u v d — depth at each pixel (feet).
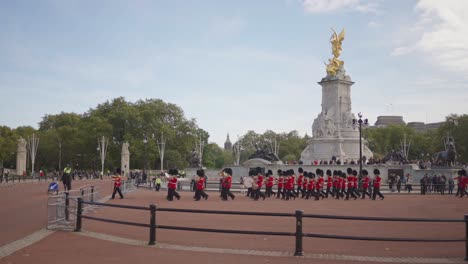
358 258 53.31
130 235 69.82
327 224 83.92
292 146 586.45
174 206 118.73
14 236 68.08
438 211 110.22
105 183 266.77
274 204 128.16
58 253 55.42
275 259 52.31
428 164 288.30
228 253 55.72
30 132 514.27
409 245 63.10
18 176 294.46
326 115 298.76
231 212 54.29
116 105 490.08
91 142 450.30
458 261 52.01
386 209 114.62
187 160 491.72
